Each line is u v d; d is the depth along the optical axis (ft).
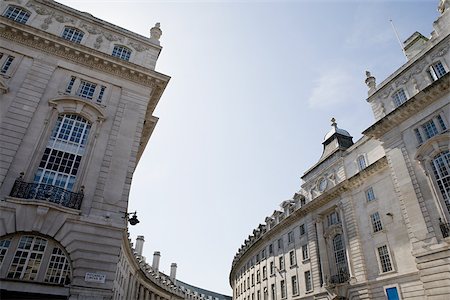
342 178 110.11
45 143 54.29
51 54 62.64
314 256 112.47
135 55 73.05
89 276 45.44
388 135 83.76
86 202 51.31
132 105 65.26
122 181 56.13
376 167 93.35
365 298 85.30
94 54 64.90
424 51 82.07
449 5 80.02
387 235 85.56
